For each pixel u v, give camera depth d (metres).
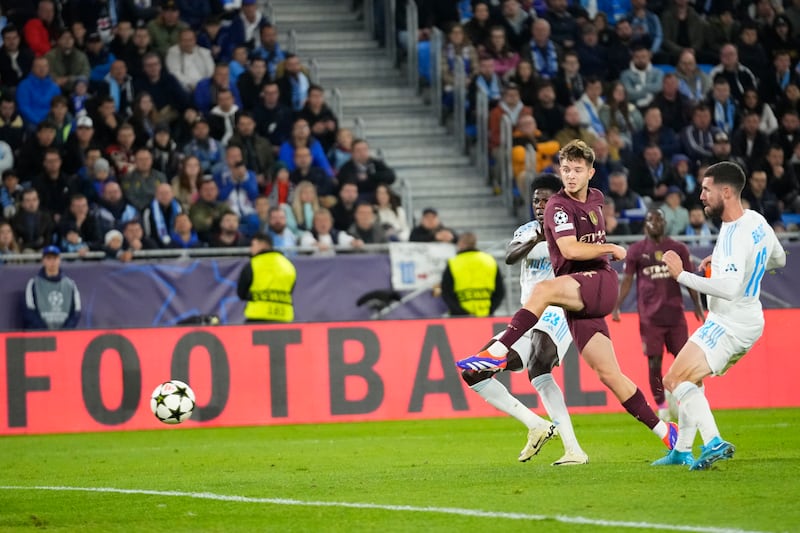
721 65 62.34
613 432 34.66
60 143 50.56
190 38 55.59
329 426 40.72
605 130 58.59
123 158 51.06
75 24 55.59
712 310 22.39
